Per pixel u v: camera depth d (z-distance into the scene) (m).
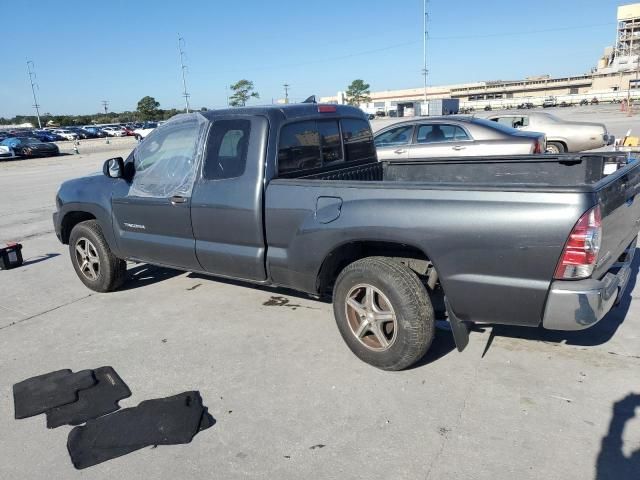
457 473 2.65
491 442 2.87
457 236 3.13
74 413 3.36
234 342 4.26
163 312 5.00
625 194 3.40
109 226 5.29
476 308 3.21
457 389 3.39
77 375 3.83
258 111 4.14
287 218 3.90
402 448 2.86
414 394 3.36
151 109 99.44
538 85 119.75
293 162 4.30
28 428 3.24
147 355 4.12
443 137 9.52
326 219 3.65
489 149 9.00
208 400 3.44
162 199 4.70
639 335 3.97
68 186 5.73
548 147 12.76
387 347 3.56
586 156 4.48
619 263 3.52
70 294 5.73
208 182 4.34
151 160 4.85
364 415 3.17
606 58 124.50
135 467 2.84
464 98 127.88
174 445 3.00
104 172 4.96
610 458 2.69
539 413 3.09
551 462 2.69
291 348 4.10
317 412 3.23
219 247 4.38
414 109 51.34
